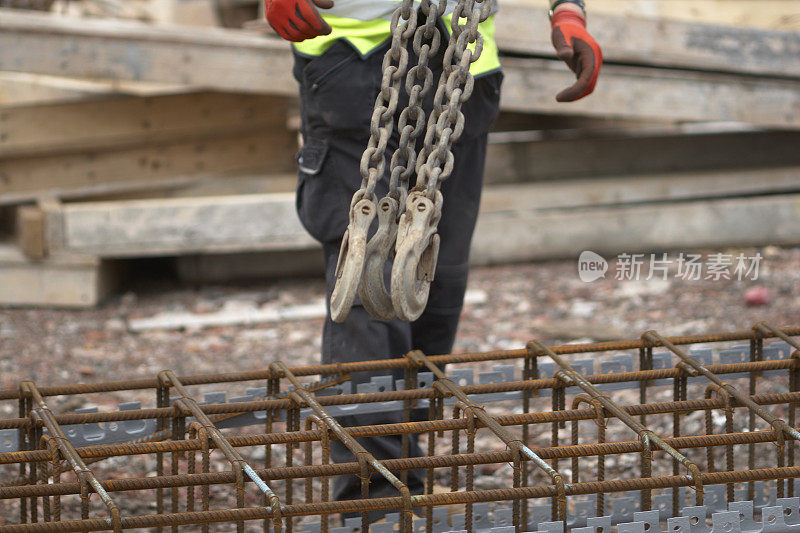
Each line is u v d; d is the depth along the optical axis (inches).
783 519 257.9
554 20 342.6
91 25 749.9
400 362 338.3
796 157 969.5
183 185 855.7
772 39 876.0
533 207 903.7
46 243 792.3
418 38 262.4
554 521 260.4
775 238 910.4
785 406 494.9
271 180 861.2
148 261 943.7
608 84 844.6
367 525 254.4
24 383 315.6
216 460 460.8
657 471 429.1
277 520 236.7
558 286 815.1
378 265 253.9
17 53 725.9
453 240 371.6
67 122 815.1
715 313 714.2
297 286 861.8
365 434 278.5
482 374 343.6
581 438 471.5
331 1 288.0
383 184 347.9
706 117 871.7
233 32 820.6
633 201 918.4
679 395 329.1
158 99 828.6
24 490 236.8
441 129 254.2
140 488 246.8
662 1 889.5
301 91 368.2
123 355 674.8
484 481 426.9
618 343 352.8
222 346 697.0
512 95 822.5
